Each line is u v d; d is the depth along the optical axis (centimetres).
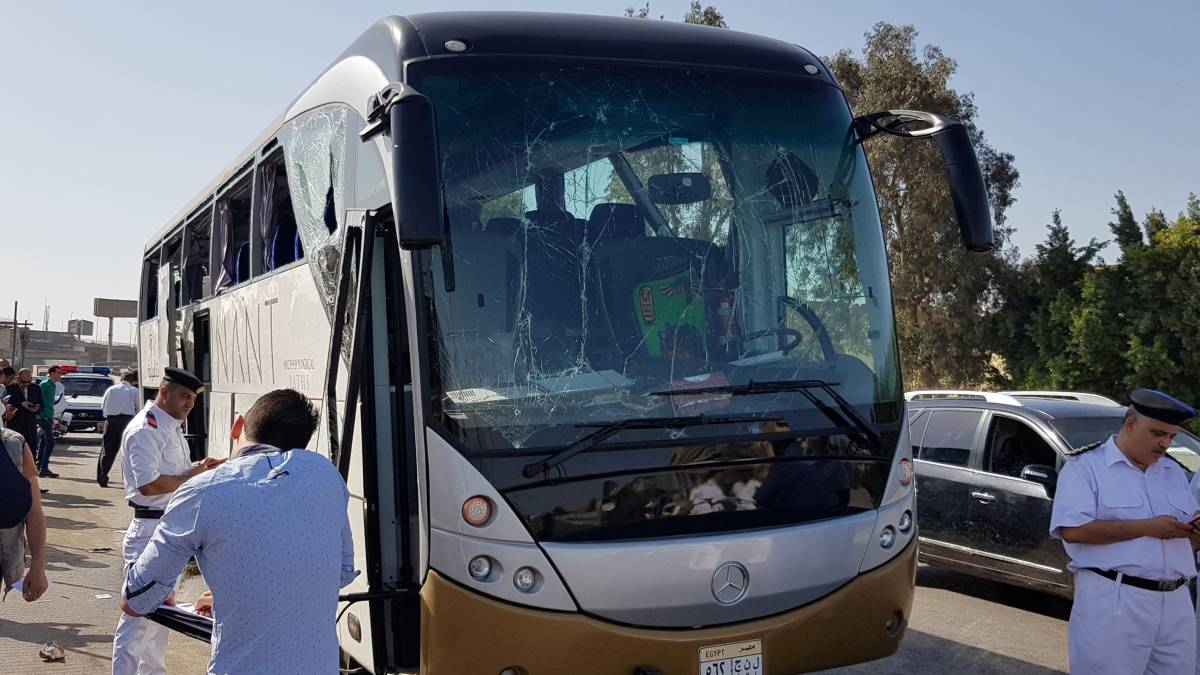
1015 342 3097
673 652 423
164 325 1131
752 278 487
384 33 502
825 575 458
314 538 335
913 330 3272
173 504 333
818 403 474
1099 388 2823
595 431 431
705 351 466
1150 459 452
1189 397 2608
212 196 890
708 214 489
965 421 888
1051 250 2975
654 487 433
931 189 3139
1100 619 448
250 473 337
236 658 323
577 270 457
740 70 521
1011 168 3316
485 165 457
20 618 772
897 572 482
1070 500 457
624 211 474
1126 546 445
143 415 568
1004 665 672
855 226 522
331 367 493
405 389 462
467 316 436
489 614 409
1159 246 2633
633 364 451
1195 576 467
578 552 416
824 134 529
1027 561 787
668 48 514
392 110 406
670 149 491
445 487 417
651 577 423
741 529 445
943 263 3117
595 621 416
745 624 439
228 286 800
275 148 680
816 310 497
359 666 566
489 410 425
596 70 491
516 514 414
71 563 1002
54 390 1834
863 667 669
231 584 323
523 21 501
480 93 467
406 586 456
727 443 448
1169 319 2606
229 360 773
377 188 484
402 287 463
